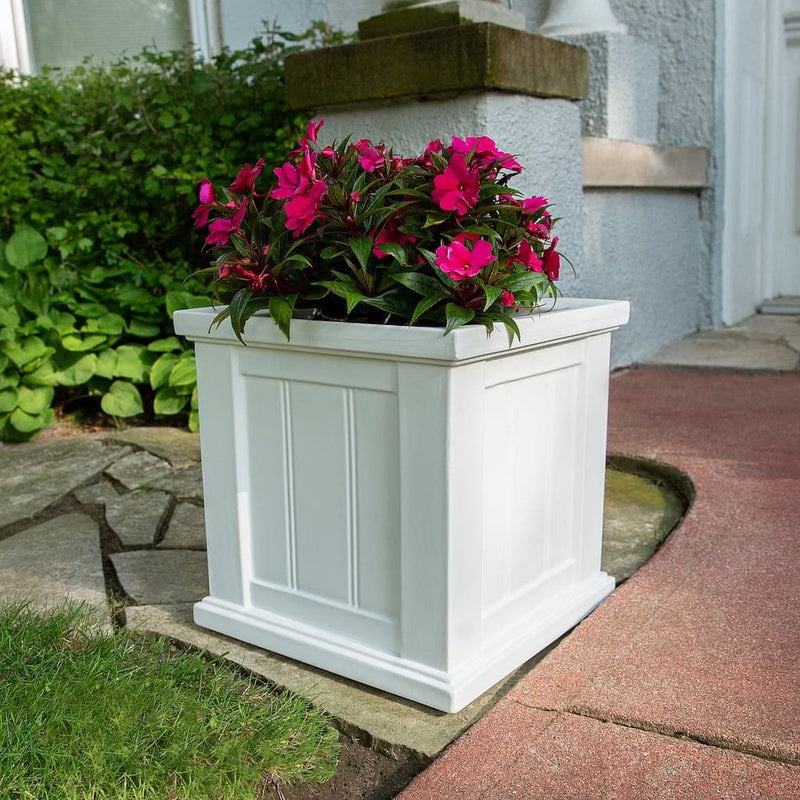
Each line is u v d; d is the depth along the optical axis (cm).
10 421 326
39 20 459
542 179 302
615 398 352
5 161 358
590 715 143
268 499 169
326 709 152
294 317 167
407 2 304
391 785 137
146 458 304
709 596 182
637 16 453
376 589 157
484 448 150
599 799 124
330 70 298
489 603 158
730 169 471
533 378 159
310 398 158
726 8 441
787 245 540
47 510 262
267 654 172
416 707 152
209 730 143
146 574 212
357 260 154
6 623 173
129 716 142
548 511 170
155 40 462
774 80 514
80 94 387
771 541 208
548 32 402
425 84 277
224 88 371
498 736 139
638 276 412
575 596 180
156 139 362
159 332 367
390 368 145
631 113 408
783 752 131
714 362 399
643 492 262
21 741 134
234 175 355
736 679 151
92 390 352
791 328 482
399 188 153
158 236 380
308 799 134
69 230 362
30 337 331
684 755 133
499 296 144
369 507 154
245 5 457
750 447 281
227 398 169
